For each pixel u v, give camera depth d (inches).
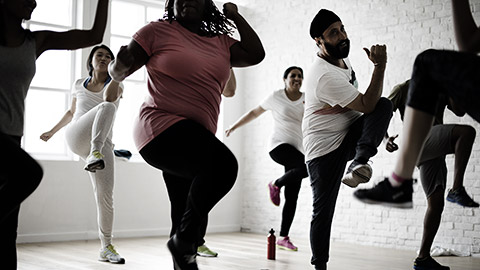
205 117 101.3
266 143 291.4
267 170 289.9
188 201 93.7
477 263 191.6
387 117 119.1
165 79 101.0
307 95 129.6
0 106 86.7
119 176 257.4
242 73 305.6
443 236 221.1
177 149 94.8
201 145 93.7
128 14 272.4
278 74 288.2
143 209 264.4
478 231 211.3
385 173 240.1
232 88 127.6
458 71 71.3
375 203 88.6
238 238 261.4
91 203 246.4
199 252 192.2
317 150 126.0
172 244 93.4
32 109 243.6
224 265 170.7
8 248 89.4
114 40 268.4
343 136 125.7
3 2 85.7
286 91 219.5
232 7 110.3
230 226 297.3
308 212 268.5
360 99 118.6
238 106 303.0
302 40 278.1
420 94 75.5
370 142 117.2
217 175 92.1
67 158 249.9
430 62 74.0
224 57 105.8
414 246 227.3
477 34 77.8
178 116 98.5
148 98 103.1
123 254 195.9
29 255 190.4
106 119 154.3
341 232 254.4
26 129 241.9
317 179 126.3
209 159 92.7
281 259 186.4
